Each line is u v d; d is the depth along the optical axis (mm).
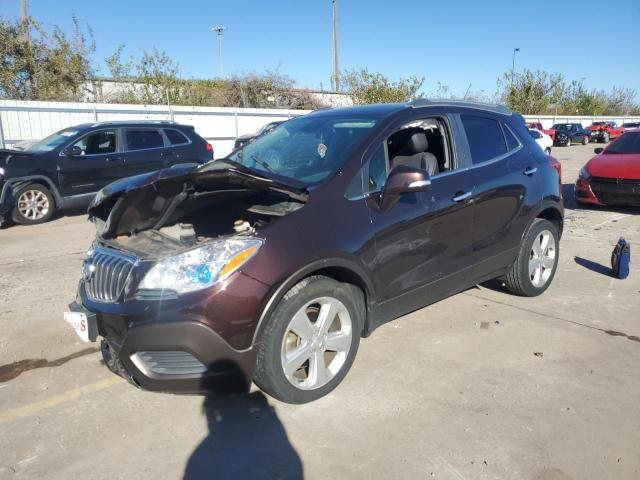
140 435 3025
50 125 17328
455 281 4168
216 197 3547
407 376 3625
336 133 3922
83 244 7734
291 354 3145
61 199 9664
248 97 31906
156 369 2920
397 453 2826
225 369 2875
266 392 3238
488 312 4781
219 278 2826
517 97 44469
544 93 45000
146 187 3291
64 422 3166
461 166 4152
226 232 3447
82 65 23828
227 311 2820
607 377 3605
